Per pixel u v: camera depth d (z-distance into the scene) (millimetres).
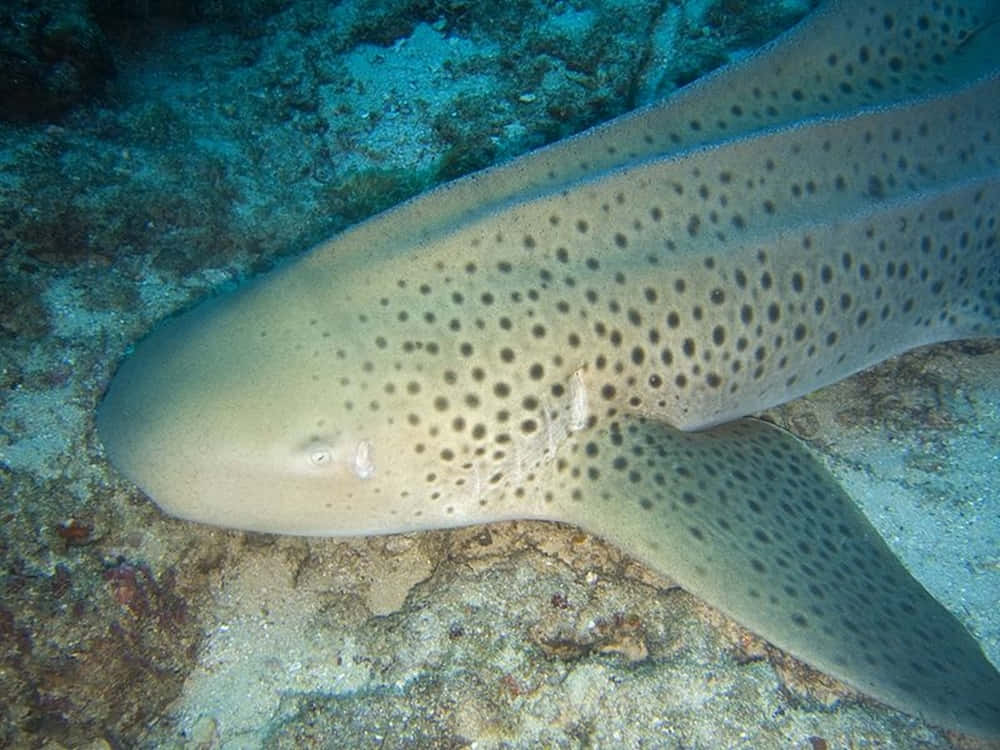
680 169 668
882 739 577
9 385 690
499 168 647
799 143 706
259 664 642
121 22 1333
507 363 608
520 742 585
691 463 637
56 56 995
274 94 1177
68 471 640
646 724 585
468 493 621
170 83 1231
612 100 1104
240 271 884
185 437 569
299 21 1290
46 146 915
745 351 680
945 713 537
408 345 594
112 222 855
